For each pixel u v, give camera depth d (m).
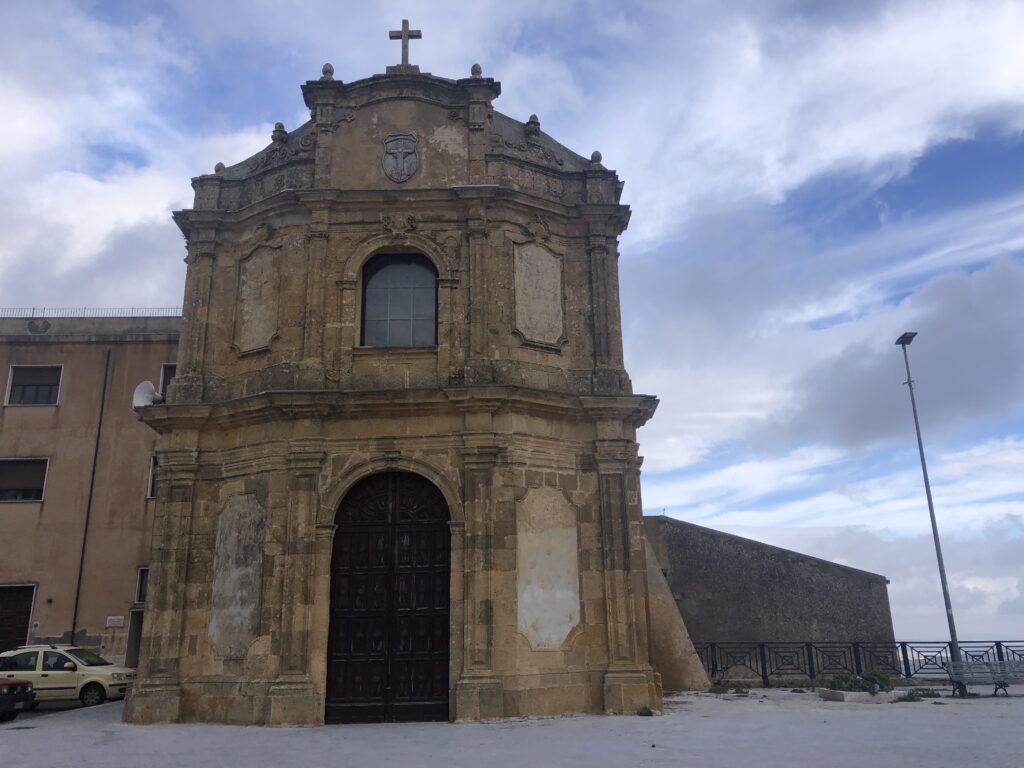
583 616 17.92
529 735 14.24
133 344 32.16
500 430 17.88
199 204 20.92
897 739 13.36
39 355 32.09
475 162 19.97
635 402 18.84
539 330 19.50
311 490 17.55
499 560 17.22
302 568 17.08
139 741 14.36
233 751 13.00
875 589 27.92
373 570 17.55
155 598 18.00
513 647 16.88
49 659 24.39
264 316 19.56
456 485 17.67
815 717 16.69
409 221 19.55
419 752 12.52
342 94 20.48
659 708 17.64
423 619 17.28
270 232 19.92
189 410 18.78
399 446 17.92
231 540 18.16
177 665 17.69
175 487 18.66
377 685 16.88
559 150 22.09
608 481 18.61
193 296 20.20
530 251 19.89
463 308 19.00
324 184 19.83
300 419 17.89
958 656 24.06
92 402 31.50
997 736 13.62
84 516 30.25
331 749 13.03
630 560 18.22
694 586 27.67
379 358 18.70
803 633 27.34
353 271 19.22
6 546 29.91
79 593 29.47
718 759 11.52
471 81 20.41
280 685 16.39
